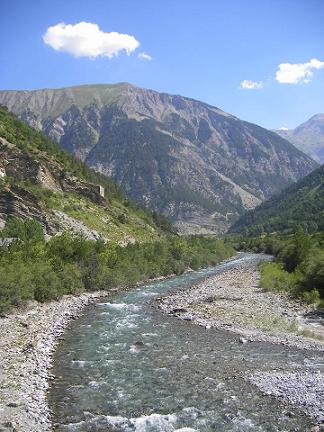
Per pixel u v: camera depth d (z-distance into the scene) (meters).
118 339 34.91
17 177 113.25
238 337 35.88
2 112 156.88
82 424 19.92
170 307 48.97
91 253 65.56
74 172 140.75
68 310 46.12
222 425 20.12
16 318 39.31
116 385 24.83
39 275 49.91
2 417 19.72
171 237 139.50
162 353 31.14
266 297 55.00
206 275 86.00
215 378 26.09
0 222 86.75
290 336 36.03
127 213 147.88
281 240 169.75
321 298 50.62
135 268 72.69
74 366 27.94
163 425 20.05
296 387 24.47
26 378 24.59
